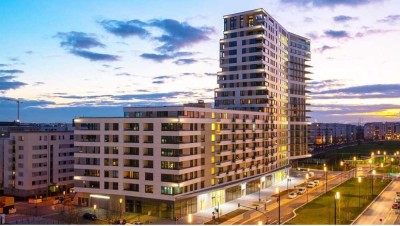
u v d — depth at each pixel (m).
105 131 114.19
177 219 100.88
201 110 116.50
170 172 103.94
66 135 145.75
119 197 111.56
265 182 155.12
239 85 169.75
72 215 103.25
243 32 169.75
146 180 107.38
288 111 193.00
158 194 104.88
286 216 104.06
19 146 134.88
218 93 175.50
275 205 119.75
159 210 104.94
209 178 117.19
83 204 117.50
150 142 107.56
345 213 106.25
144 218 102.69
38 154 136.38
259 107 164.88
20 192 134.00
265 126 157.00
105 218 101.81
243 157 136.88
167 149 105.06
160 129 106.38
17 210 113.50
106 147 113.81
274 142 167.00
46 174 138.88
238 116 136.25
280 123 179.00
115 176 112.31
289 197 130.62
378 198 130.25
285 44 192.62
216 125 122.12
